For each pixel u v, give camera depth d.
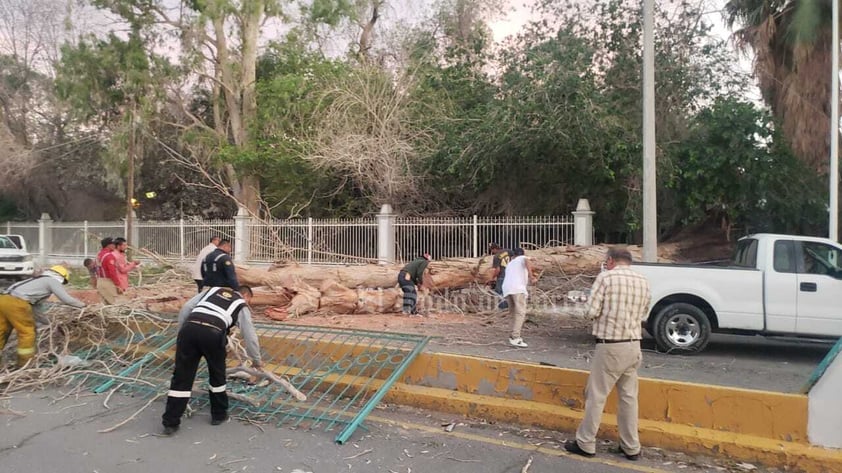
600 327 4.80
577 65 15.58
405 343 7.11
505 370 6.04
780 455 4.66
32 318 7.39
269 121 20.91
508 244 15.68
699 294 8.21
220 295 5.75
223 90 24.36
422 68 20.92
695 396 5.12
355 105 19.94
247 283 10.90
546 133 15.52
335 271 11.59
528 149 16.17
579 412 5.56
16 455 4.98
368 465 4.77
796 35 14.41
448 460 4.86
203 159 24.09
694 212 15.85
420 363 6.52
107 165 23.64
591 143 15.33
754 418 4.91
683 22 16.44
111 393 6.57
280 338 7.46
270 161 21.06
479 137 16.81
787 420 4.80
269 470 4.66
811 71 14.55
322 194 20.88
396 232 17.02
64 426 5.71
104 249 10.27
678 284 8.27
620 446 4.93
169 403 5.43
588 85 15.61
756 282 8.07
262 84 22.20
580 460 4.84
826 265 8.00
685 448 4.95
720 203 15.87
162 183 28.08
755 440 4.82
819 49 14.54
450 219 17.73
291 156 20.05
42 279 7.42
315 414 5.98
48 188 29.23
